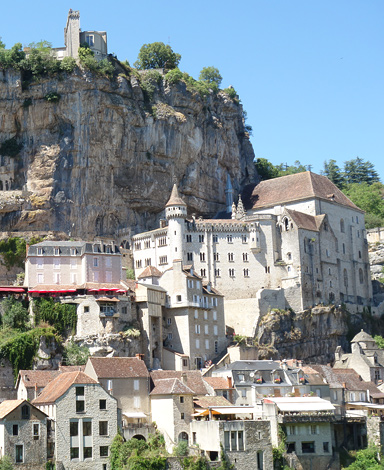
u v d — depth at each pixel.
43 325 157.12
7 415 119.31
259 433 129.12
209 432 128.25
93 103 193.25
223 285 193.50
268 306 188.12
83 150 192.00
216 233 196.00
